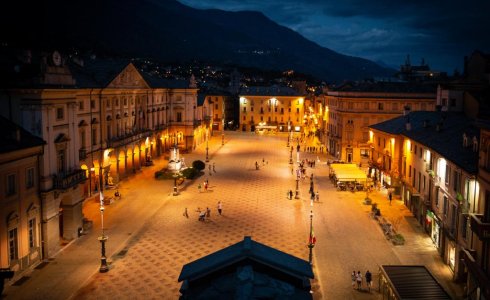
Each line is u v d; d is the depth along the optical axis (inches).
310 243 1601.9
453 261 1585.9
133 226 2095.2
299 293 499.8
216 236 1963.6
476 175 1363.2
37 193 1651.1
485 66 2965.1
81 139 2459.4
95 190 2687.0
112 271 1573.6
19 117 1664.6
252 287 476.1
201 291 499.5
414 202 2303.2
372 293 1423.5
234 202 2573.8
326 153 4630.9
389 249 1817.2
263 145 5246.1
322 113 5334.6
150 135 3705.7
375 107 3941.9
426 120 2406.5
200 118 5196.9
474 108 2300.7
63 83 1847.9
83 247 1809.8
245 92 7076.8
